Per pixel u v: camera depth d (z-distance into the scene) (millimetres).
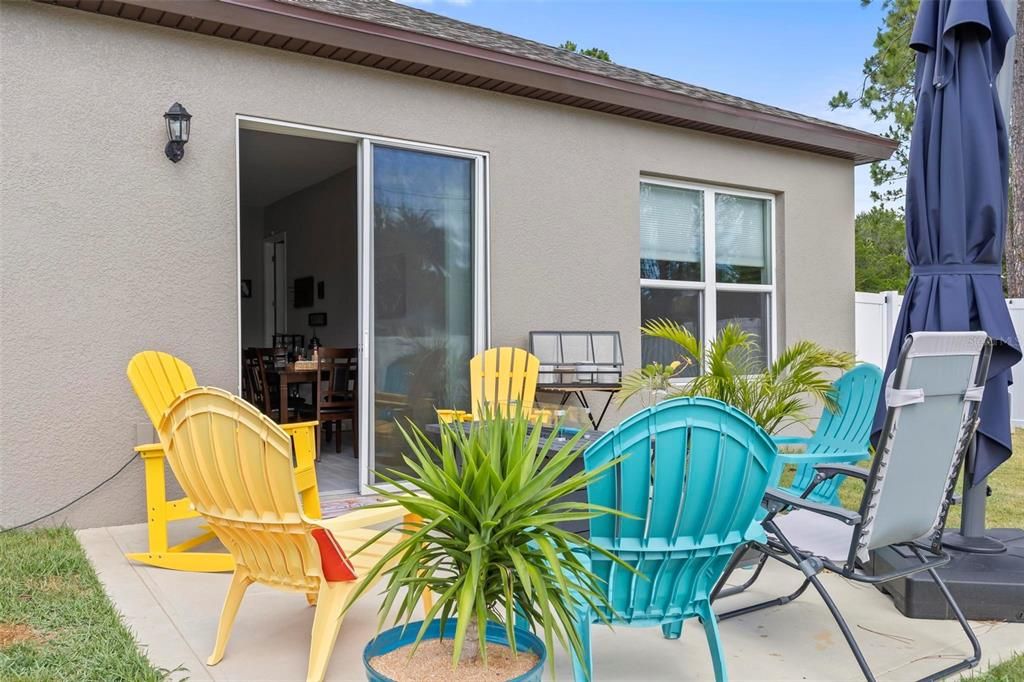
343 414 5887
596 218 5777
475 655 1718
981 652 2447
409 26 4996
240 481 2180
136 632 2619
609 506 1982
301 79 4535
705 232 6598
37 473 3801
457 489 1617
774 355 7039
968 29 3104
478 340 5191
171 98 4145
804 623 2787
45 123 3820
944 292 3047
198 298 4223
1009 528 3930
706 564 2100
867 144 7199
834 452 3762
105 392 3967
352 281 7520
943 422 2312
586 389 5246
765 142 6773
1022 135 10633
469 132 5160
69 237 3877
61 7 3852
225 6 3998
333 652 2496
